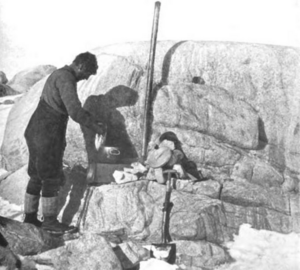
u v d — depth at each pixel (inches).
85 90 199.8
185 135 194.2
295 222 189.9
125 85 199.5
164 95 197.9
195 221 171.5
